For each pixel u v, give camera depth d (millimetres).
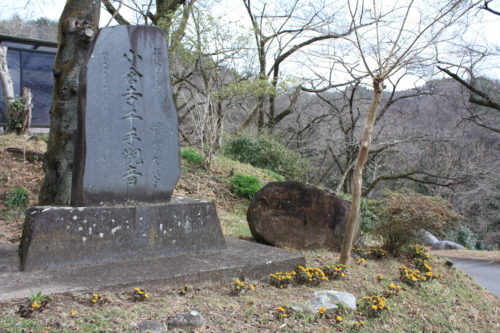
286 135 23375
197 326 3580
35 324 3189
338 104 22094
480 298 6105
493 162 18156
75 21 6141
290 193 6875
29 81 14344
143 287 4156
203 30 13281
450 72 15219
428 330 4656
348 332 4074
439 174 18234
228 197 10789
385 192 7641
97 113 4809
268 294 4574
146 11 15945
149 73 5195
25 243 4395
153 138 5242
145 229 4965
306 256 6395
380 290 5312
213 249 5543
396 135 18344
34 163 9594
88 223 4586
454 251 11852
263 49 19281
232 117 20953
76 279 4055
